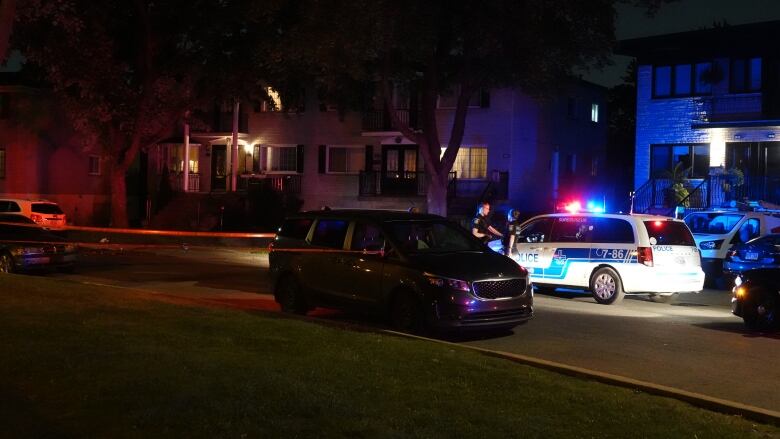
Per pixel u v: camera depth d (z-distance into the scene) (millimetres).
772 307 11672
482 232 17000
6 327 9039
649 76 29297
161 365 7277
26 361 7301
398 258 11266
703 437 5836
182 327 9508
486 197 32906
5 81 41531
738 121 26797
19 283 13758
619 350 10297
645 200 28656
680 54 28547
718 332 11812
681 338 11242
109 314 10289
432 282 10664
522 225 16969
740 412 6672
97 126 31547
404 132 26891
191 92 32406
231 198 36312
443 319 10531
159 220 36031
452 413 6125
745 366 9336
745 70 27312
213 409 5922
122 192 32781
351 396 6473
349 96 29047
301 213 13133
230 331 9352
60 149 43000
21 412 5875
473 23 22469
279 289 13055
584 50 23281
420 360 8094
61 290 12922
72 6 22953
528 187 34656
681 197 27016
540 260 16250
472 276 10664
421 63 26781
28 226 19609
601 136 40812
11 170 42094
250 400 6188
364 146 37062
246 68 30875
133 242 31828
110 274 19062
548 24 23031
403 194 35750
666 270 14891
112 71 29578
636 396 7047
